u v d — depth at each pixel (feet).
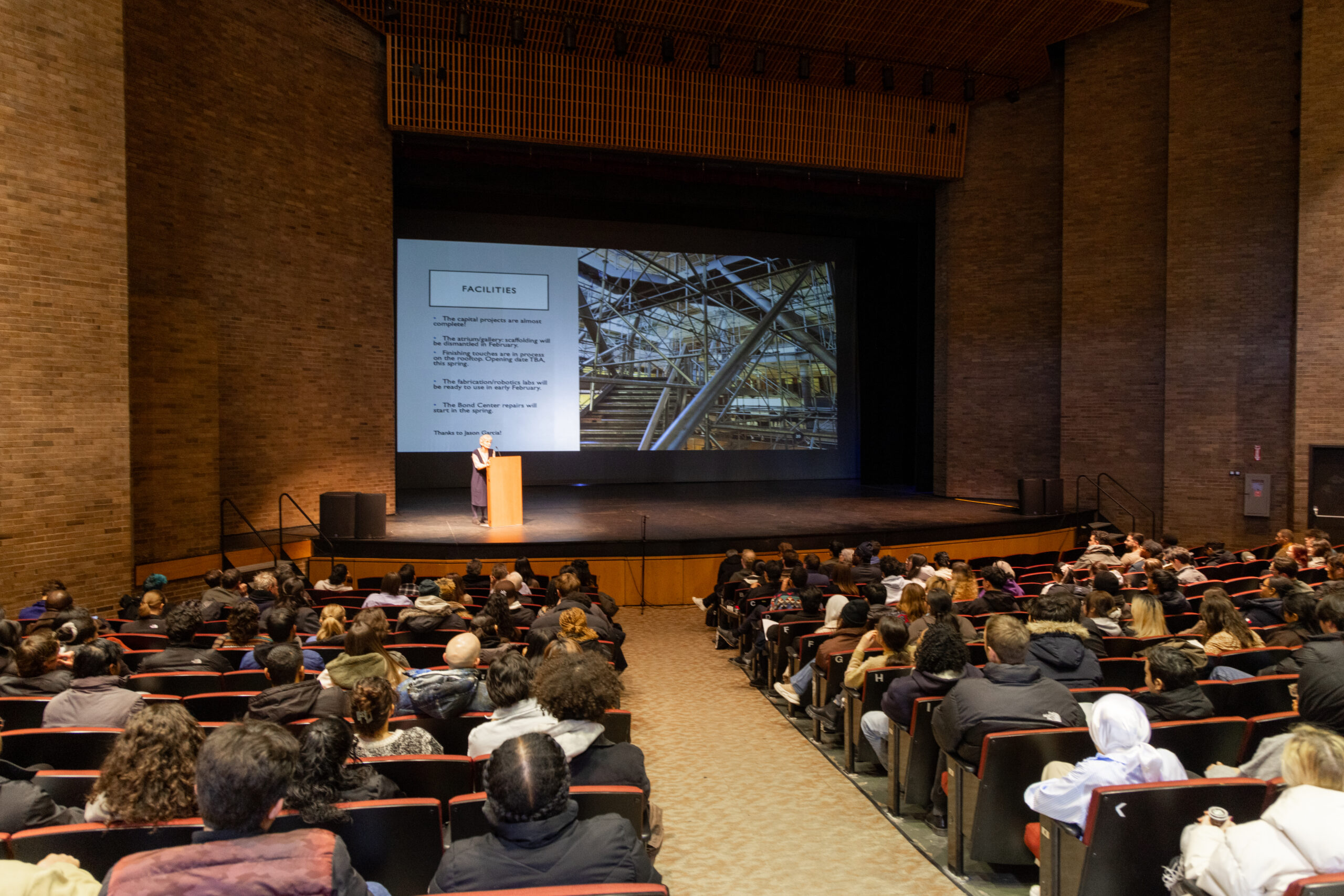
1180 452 46.34
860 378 62.39
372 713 10.04
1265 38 43.34
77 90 26.94
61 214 26.50
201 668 15.17
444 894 6.37
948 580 24.43
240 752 5.80
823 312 62.03
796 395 61.62
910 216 58.49
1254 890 6.68
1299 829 6.70
